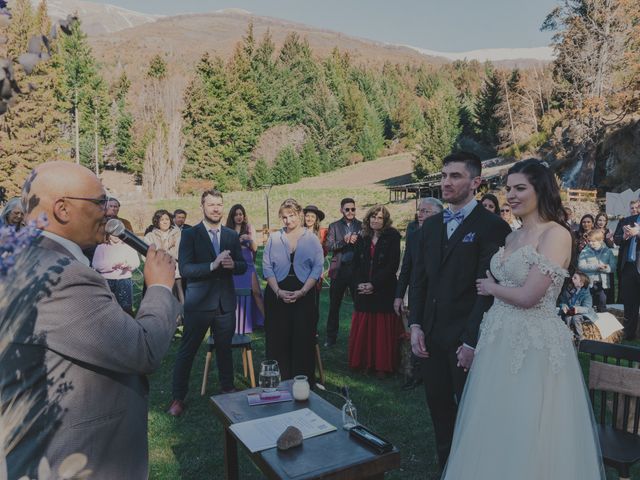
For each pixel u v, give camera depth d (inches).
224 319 177.8
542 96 1918.1
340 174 2391.7
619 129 1104.8
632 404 113.0
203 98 2124.8
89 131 2177.7
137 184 2090.3
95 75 2201.0
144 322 59.5
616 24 1249.4
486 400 99.7
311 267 183.3
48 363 52.6
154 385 198.5
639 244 255.0
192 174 2080.5
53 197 56.8
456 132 2123.5
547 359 96.3
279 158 2256.4
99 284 56.5
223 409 111.0
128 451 59.9
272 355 184.9
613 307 278.4
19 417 49.6
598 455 98.3
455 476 101.8
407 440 151.8
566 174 1235.9
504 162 1558.8
